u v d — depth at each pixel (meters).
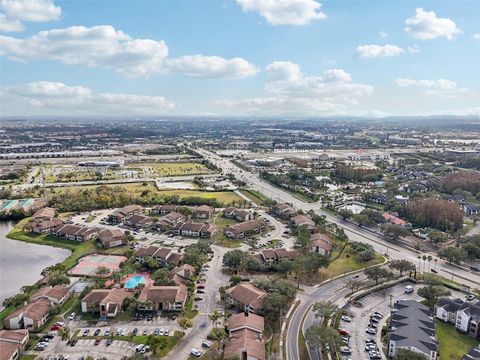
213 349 140.00
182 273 193.50
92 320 159.00
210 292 183.12
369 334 152.25
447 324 160.75
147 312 164.75
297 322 159.00
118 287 186.00
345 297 180.00
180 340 145.62
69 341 144.38
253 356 131.12
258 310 161.75
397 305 164.00
